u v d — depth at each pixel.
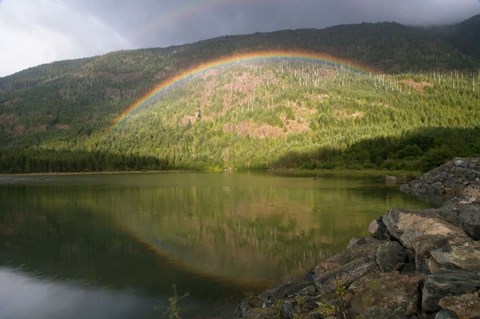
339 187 97.69
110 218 55.62
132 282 28.78
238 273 30.28
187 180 139.75
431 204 64.00
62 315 23.33
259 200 73.62
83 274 30.84
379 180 120.88
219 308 23.61
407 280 16.30
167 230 46.78
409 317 14.12
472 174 82.81
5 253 37.44
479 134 177.62
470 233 19.67
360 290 16.92
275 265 32.16
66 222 52.97
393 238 22.75
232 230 46.09
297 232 44.03
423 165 124.19
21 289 27.69
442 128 192.12
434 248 17.47
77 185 118.31
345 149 190.62
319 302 17.23
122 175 183.38
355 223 48.56
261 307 20.91
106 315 23.20
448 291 13.13
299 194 82.75
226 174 183.62
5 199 80.44
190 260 34.06
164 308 23.98
